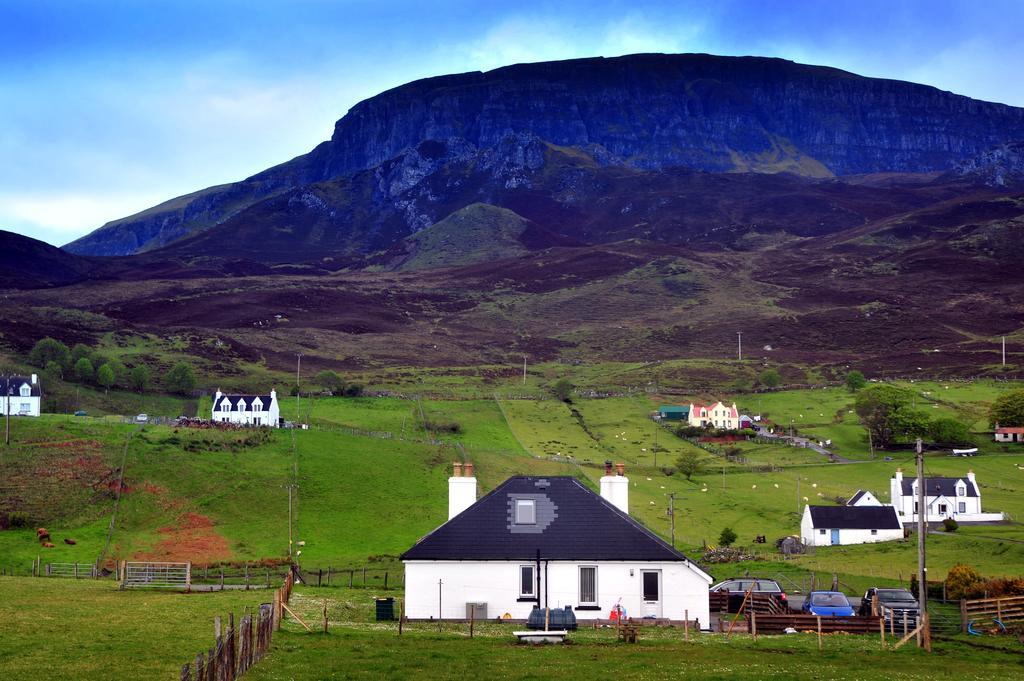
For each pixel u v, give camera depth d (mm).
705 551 123062
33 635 47188
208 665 31953
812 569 103062
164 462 147750
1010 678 41500
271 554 118625
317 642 47625
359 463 160250
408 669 41188
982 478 191250
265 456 157375
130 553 114938
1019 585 73312
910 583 83375
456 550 58312
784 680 40000
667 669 42094
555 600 57875
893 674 41875
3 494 131500
